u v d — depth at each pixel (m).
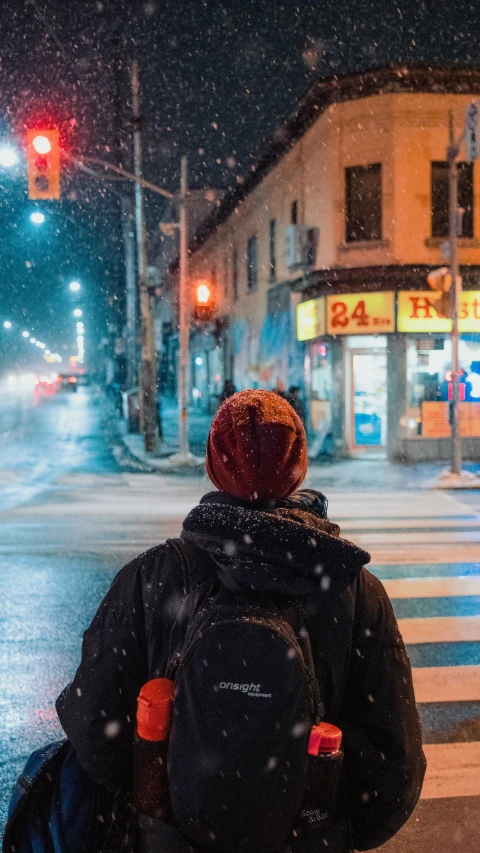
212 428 1.87
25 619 6.77
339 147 20.00
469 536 10.45
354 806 1.77
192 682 1.50
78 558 9.05
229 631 1.50
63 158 15.99
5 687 5.32
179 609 1.66
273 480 1.77
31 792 1.86
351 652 1.68
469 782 4.12
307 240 21.20
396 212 19.50
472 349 20.22
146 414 21.59
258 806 1.44
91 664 1.75
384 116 19.41
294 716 1.48
